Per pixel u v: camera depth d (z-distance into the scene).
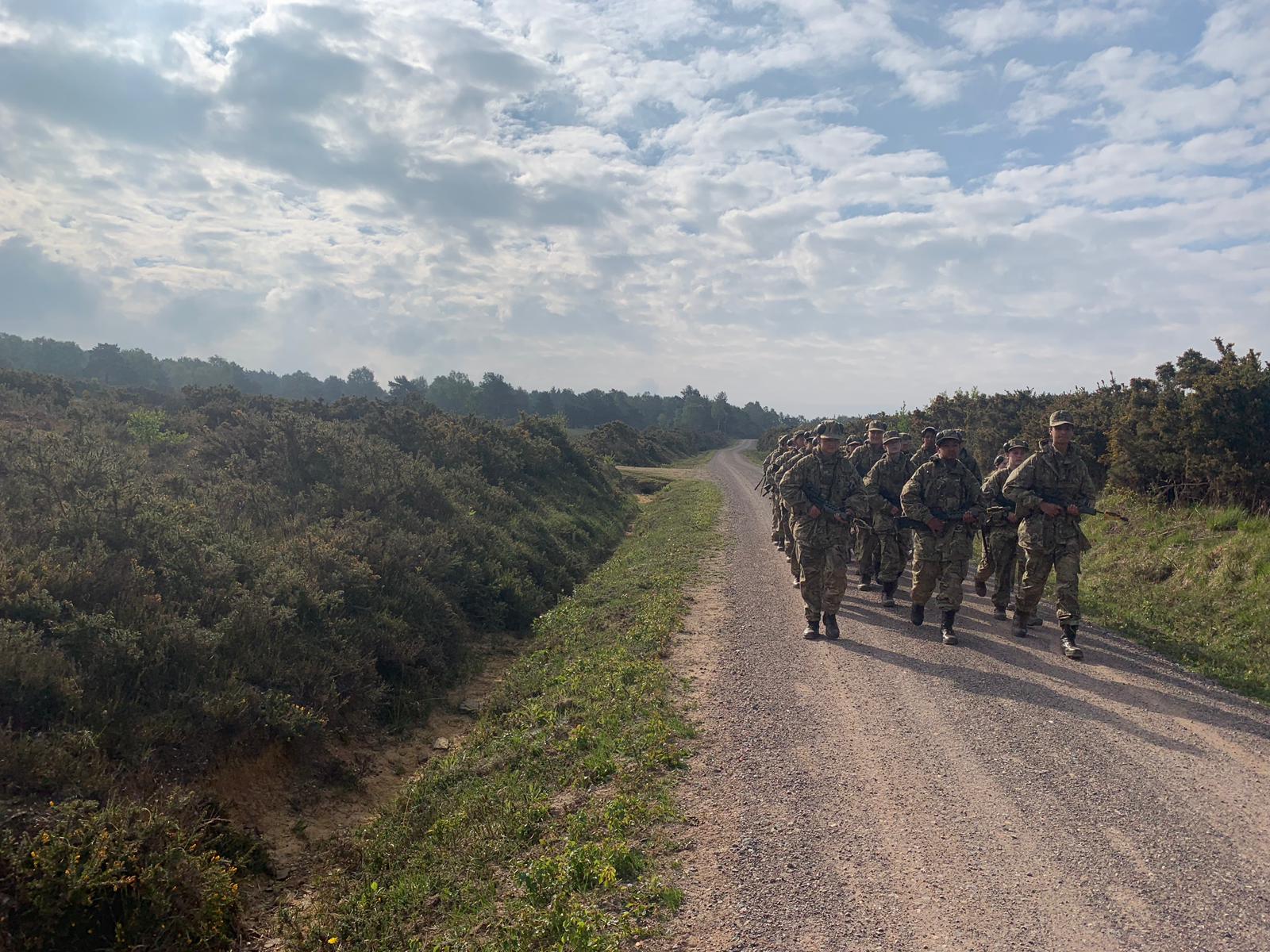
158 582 7.41
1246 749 5.31
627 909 3.72
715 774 5.22
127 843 4.42
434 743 7.99
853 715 6.19
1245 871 3.78
